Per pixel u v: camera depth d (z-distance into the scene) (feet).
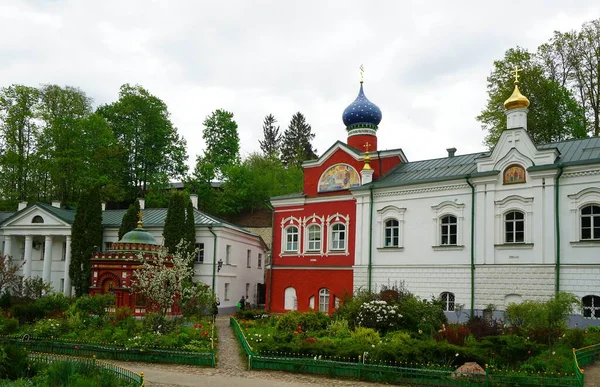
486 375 59.31
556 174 107.34
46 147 218.79
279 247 153.07
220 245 173.37
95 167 218.59
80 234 173.78
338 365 67.46
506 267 111.55
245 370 71.77
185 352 76.07
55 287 188.03
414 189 127.65
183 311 123.34
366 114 155.43
